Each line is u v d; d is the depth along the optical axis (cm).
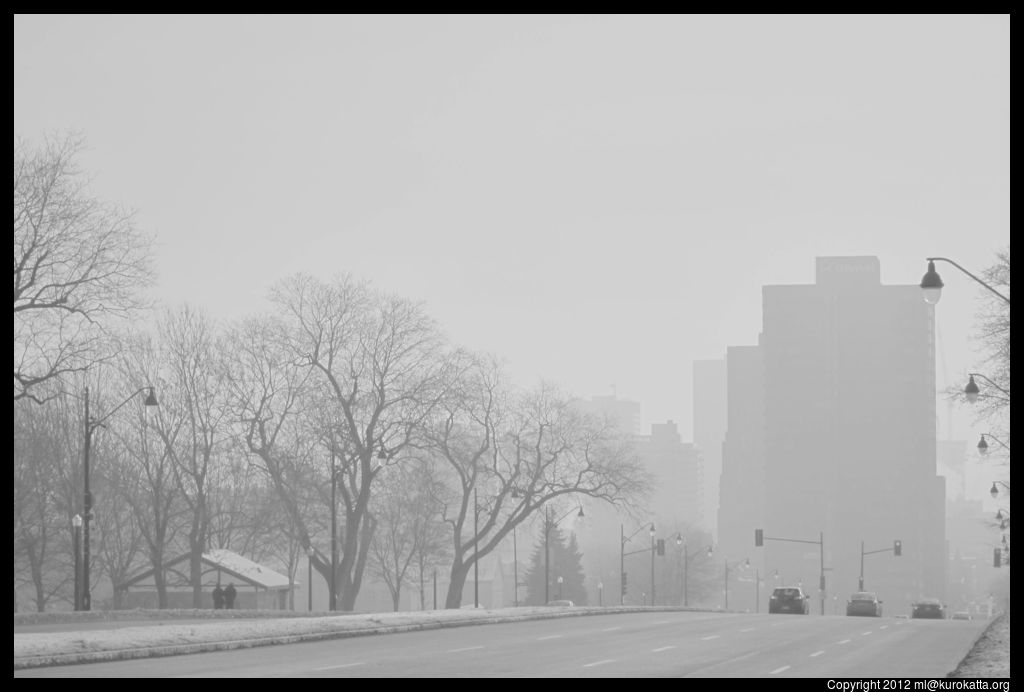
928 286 3969
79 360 6388
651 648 4194
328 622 4828
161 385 8856
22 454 8394
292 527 9375
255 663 3453
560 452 9694
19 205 6059
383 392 8969
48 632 4488
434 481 9538
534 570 17738
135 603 10612
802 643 4538
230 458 8881
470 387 9500
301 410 9056
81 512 8656
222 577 10381
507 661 3594
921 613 10306
